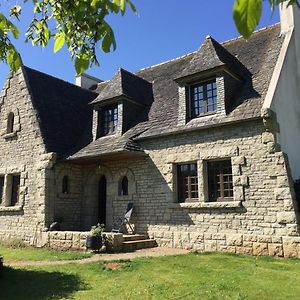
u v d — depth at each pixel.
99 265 9.30
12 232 15.52
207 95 12.88
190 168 12.87
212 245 11.62
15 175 16.47
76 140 16.53
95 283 7.60
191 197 12.69
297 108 12.95
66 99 18.12
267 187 10.70
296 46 13.80
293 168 11.63
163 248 12.44
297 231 9.97
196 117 12.92
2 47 2.88
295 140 12.30
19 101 16.58
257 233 10.72
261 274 8.03
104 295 6.71
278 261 9.60
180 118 13.09
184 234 12.33
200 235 11.95
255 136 11.17
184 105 13.10
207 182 12.23
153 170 13.55
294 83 13.09
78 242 12.38
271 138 10.77
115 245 11.62
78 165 15.91
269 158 10.77
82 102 19.05
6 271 8.84
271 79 11.95
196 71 12.70
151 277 7.93
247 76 13.20
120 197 14.37
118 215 14.28
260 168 10.91
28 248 13.89
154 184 13.43
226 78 12.42
